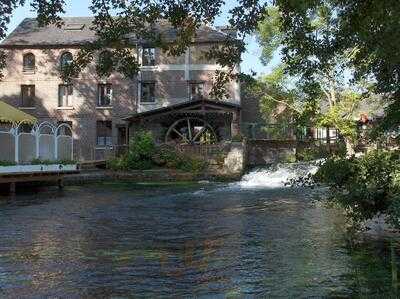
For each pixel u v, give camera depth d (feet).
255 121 134.62
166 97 126.00
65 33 131.54
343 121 93.50
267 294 21.89
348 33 22.90
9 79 129.18
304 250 30.42
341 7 19.70
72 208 53.47
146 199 62.75
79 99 128.47
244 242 33.60
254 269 26.25
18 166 69.10
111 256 29.68
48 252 30.91
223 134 122.31
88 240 34.86
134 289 22.97
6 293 22.41
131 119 117.70
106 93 129.29
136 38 23.68
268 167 102.17
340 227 38.37
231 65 25.44
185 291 22.59
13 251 31.19
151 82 126.62
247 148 111.24
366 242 30.66
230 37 24.90
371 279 22.54
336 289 22.17
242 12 23.12
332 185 29.04
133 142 105.60
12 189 68.90
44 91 128.47
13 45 128.57
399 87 25.40
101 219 45.21
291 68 27.12
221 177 95.91
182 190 76.02
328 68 29.12
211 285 23.48
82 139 127.85
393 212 24.16
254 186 83.10
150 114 115.96
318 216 45.24
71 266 27.30
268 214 47.55
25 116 79.61
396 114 25.84
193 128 127.54
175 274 25.50
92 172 96.32
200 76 125.18
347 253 28.73
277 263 27.37
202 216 46.91
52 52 128.77
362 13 17.25
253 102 135.44
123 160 102.27
